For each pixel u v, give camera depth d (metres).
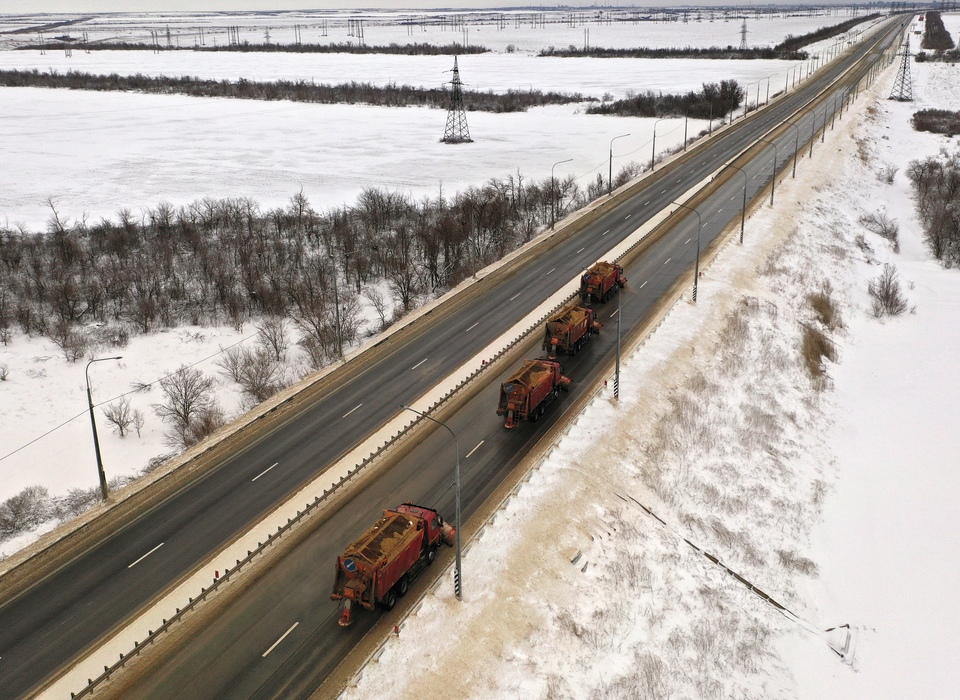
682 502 43.53
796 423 54.03
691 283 71.19
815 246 86.06
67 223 98.31
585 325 57.81
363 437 46.09
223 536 37.31
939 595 39.62
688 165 119.06
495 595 33.72
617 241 83.69
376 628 31.72
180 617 32.19
